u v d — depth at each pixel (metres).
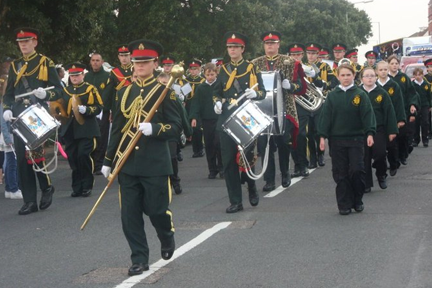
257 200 10.35
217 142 13.50
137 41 7.01
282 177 12.12
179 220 9.63
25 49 10.42
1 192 12.83
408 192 11.30
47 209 10.91
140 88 7.02
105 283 6.80
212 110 13.70
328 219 9.34
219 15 29.98
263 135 11.38
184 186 12.89
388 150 12.89
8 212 10.80
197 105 13.78
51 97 10.23
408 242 7.98
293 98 12.03
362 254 7.52
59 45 19.77
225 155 9.96
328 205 10.34
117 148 7.10
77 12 18.89
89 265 7.50
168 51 28.73
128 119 6.99
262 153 11.52
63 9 18.56
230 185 10.04
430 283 6.47
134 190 7.02
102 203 11.35
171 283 6.70
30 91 10.34
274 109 11.01
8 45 17.08
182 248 8.01
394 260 7.25
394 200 10.61
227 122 9.59
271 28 32.69
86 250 8.17
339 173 9.61
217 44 31.00
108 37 26.12
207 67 13.77
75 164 12.03
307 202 10.66
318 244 8.00
